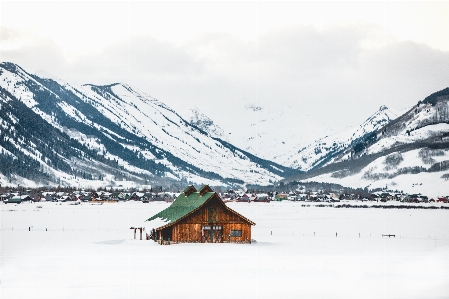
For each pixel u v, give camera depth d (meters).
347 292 69.69
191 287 71.69
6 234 141.00
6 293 68.06
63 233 146.00
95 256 97.19
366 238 138.25
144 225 130.25
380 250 109.69
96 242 122.25
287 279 77.31
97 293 68.19
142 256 97.00
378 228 173.62
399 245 120.00
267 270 84.00
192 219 120.25
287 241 129.00
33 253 101.06
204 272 81.81
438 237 142.62
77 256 97.06
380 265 90.00
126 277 77.75
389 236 144.00
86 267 85.75
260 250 107.69
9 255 98.44
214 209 121.44
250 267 86.50
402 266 89.19
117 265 87.44
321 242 126.81
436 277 79.38
